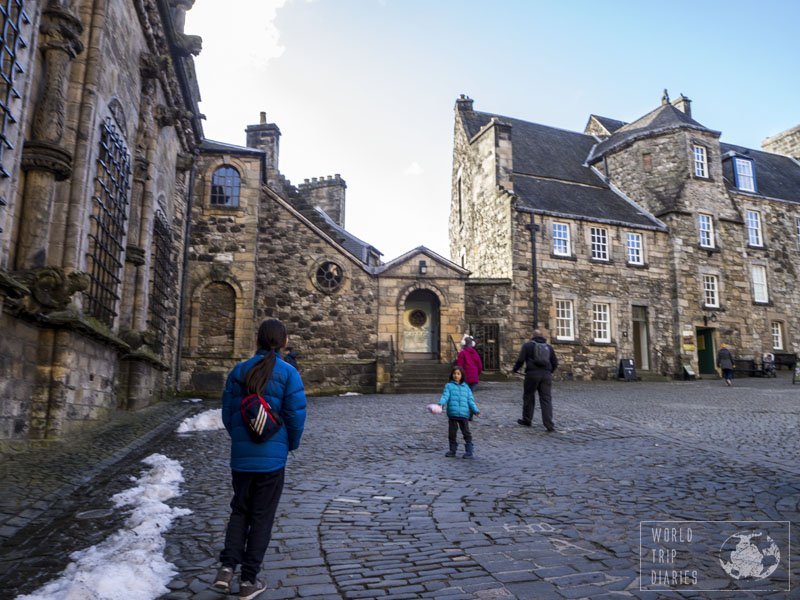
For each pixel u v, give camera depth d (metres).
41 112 7.60
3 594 3.30
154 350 14.08
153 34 12.41
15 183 6.68
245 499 3.49
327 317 20.19
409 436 9.57
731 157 30.12
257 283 19.94
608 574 3.77
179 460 7.32
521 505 5.43
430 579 3.68
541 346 10.30
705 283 26.69
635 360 25.27
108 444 7.83
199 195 19.34
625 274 24.98
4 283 5.87
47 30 7.64
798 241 30.31
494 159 25.27
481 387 18.75
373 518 5.02
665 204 26.83
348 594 3.45
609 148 29.47
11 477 5.64
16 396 6.89
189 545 4.22
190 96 16.41
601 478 6.50
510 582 3.63
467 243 28.41
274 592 3.46
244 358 18.55
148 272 12.68
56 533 4.41
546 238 24.03
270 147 25.70
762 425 10.39
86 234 8.54
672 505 5.37
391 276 20.78
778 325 28.78
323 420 11.52
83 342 8.39
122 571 3.49
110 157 9.60
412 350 23.66
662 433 9.59
